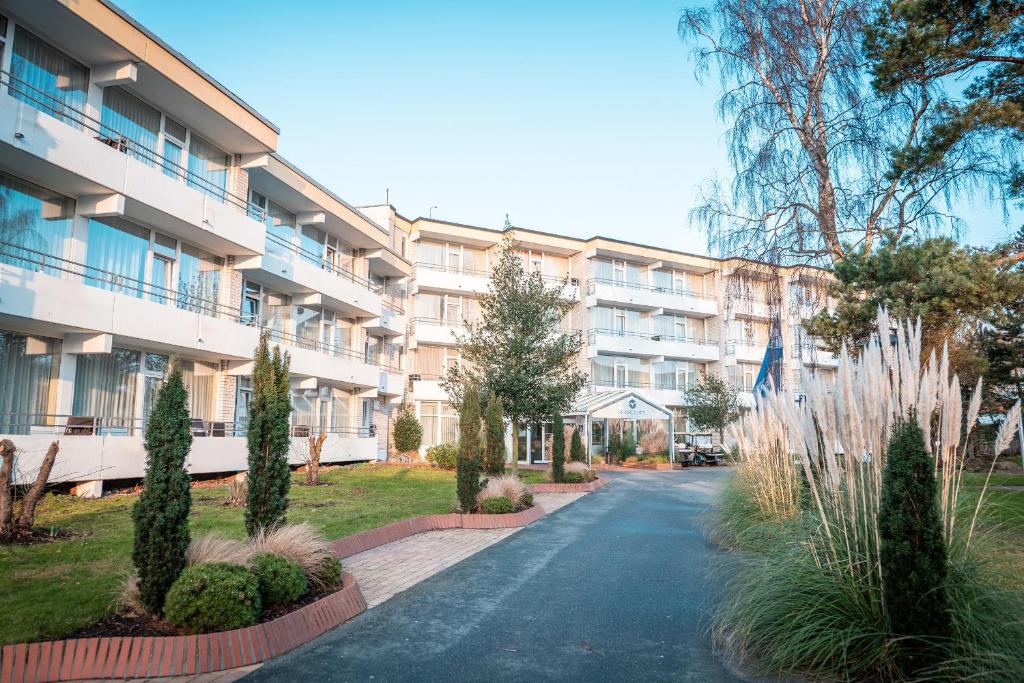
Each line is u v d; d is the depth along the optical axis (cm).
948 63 1088
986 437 1895
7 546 783
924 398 507
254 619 520
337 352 2611
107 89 1534
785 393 606
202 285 1847
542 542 1048
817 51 1559
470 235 3491
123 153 1431
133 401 1623
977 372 1332
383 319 2806
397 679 463
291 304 2325
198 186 1819
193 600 499
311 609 573
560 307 2178
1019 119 997
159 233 1695
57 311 1282
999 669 399
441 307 3450
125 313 1445
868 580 474
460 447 1275
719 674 477
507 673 478
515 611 645
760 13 1596
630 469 3141
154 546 527
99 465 1344
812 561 532
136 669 456
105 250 1523
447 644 542
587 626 596
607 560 902
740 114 1611
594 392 3619
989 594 455
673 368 4200
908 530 440
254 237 1894
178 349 1680
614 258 4016
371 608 650
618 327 3984
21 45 1317
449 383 2117
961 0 1031
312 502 1320
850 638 445
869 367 537
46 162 1250
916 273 1080
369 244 2741
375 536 987
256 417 717
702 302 4219
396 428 3012
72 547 789
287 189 2148
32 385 1362
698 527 1213
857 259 1213
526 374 2012
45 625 494
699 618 622
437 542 1034
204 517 1055
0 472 835
